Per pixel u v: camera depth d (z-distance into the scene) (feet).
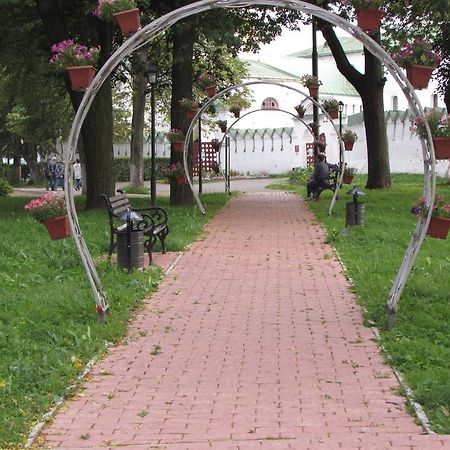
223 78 89.51
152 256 45.14
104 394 22.58
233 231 56.18
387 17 73.77
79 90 30.60
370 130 93.50
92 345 27.02
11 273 38.81
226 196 91.97
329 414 20.40
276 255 45.65
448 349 25.90
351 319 30.71
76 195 104.99
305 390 22.47
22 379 23.16
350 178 77.05
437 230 29.07
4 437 19.07
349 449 17.67
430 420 19.58
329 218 62.18
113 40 76.07
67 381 23.36
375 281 36.68
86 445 18.74
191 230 54.49
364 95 92.79
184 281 38.63
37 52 82.99
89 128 69.97
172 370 24.75
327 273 40.09
